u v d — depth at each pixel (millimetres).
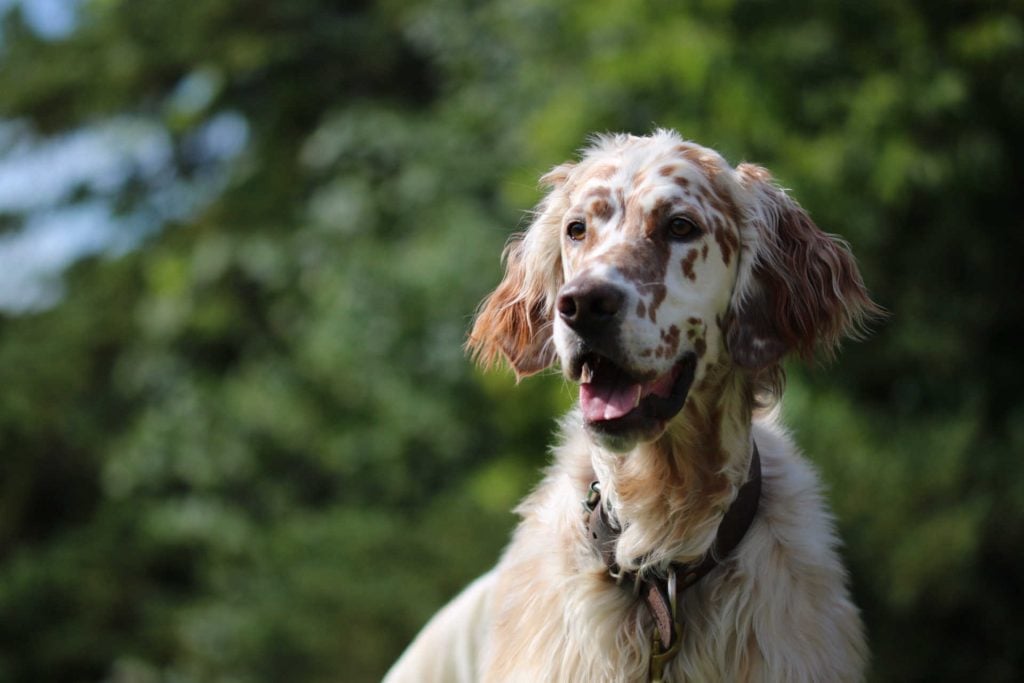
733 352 4438
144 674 15375
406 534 13750
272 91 19156
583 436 4750
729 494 4398
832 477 11102
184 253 18906
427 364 15023
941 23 12695
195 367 18578
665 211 4340
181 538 16516
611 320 4121
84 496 19594
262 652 12852
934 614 11578
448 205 15773
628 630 4406
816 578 4441
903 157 11688
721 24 12359
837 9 12414
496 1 16250
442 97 18266
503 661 4590
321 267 16516
